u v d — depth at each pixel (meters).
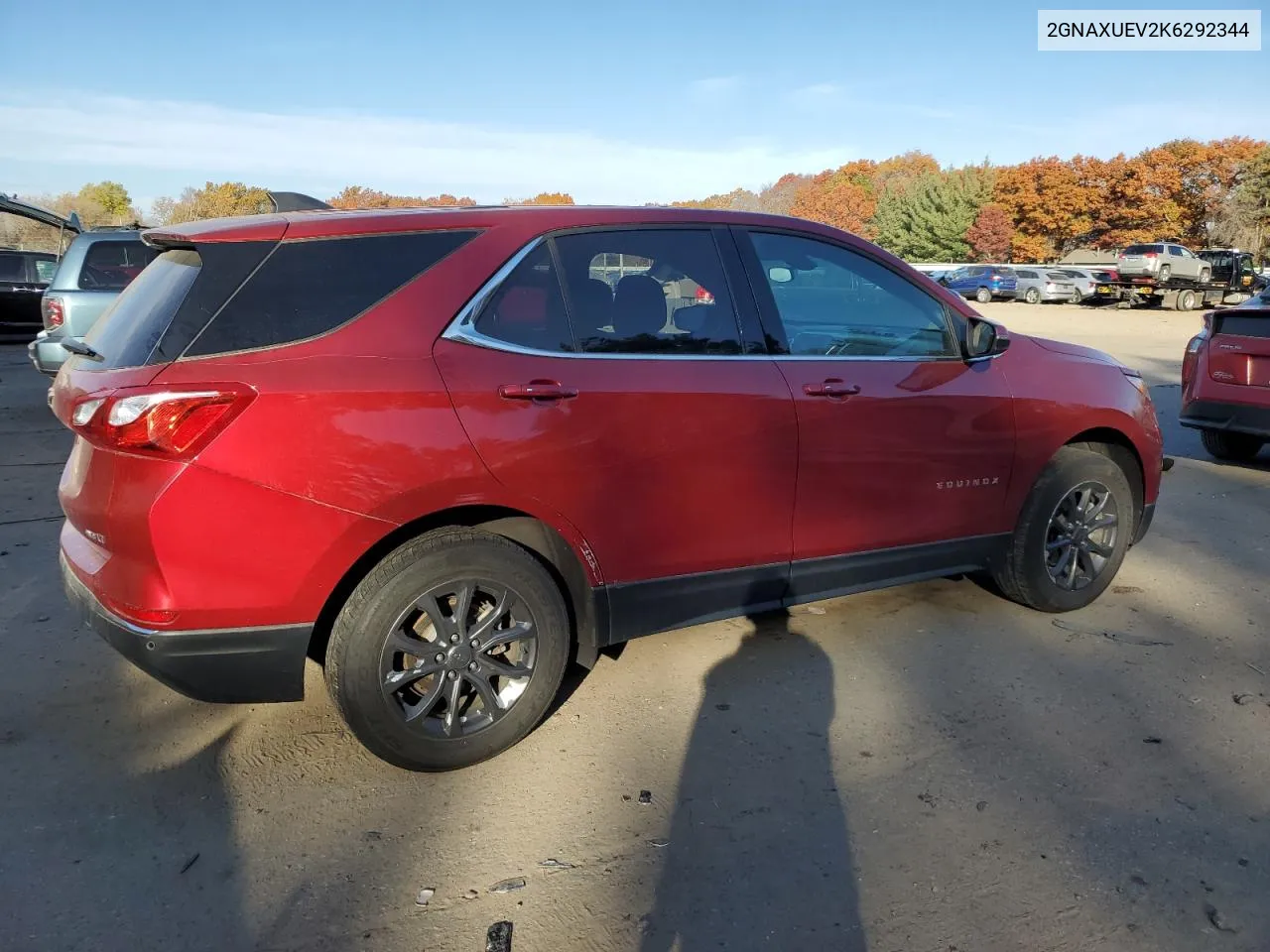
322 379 2.63
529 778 2.95
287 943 2.24
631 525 3.15
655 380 3.14
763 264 3.51
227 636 2.61
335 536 2.64
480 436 2.80
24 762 3.00
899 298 3.80
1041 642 4.01
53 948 2.21
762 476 3.36
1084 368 4.25
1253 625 4.21
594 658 3.27
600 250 3.19
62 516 5.75
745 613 3.52
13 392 10.83
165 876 2.47
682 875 2.49
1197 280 34.38
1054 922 2.32
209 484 2.50
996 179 61.28
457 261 2.93
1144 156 52.84
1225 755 3.10
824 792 2.87
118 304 3.04
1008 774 2.97
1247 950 2.22
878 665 3.76
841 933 2.28
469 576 2.86
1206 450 8.48
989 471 3.93
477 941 2.25
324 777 2.95
